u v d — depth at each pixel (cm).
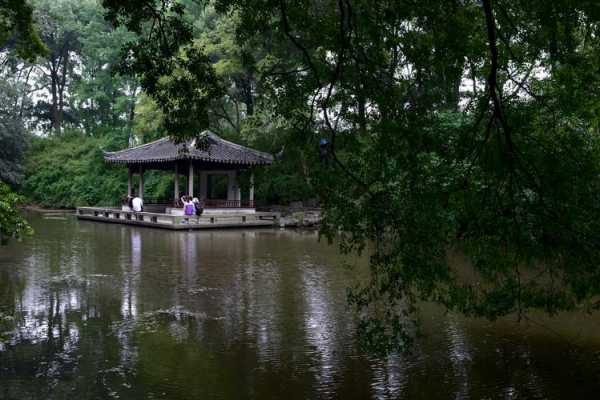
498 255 674
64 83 6284
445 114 925
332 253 2030
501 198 665
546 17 635
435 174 669
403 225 664
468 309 718
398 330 712
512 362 837
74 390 717
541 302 698
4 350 877
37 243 2291
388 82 723
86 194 4912
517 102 658
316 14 825
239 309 1154
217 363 823
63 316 1084
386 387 739
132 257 1897
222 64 3291
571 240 632
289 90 746
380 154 686
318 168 709
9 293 1284
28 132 5034
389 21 686
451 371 799
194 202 3152
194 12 4325
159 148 3550
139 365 812
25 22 1168
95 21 5403
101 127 6078
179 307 1166
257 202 3972
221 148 3369
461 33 656
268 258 1895
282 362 830
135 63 809
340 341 936
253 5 783
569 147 665
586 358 858
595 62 658
